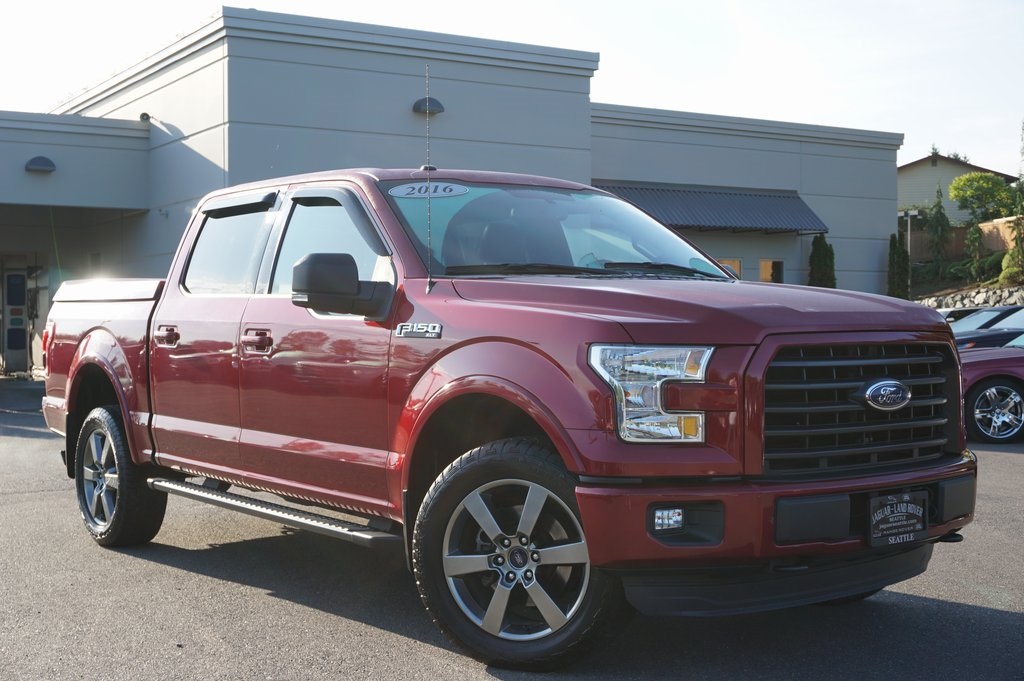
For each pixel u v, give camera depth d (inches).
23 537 246.7
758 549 135.7
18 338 923.4
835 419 144.9
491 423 166.9
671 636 168.1
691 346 138.8
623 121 916.6
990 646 162.9
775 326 140.2
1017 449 408.8
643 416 138.0
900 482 145.8
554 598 148.4
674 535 137.0
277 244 199.3
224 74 674.2
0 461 381.1
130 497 227.8
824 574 145.3
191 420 210.1
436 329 160.1
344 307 170.2
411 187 187.0
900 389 147.7
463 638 154.1
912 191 2701.8
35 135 734.5
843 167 1021.8
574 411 140.6
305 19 692.7
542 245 183.0
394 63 727.1
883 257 1045.8
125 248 816.9
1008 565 215.3
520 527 146.7
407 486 161.5
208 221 223.6
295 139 694.5
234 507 191.9
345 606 187.5
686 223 900.0
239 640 167.5
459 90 751.1
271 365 188.2
